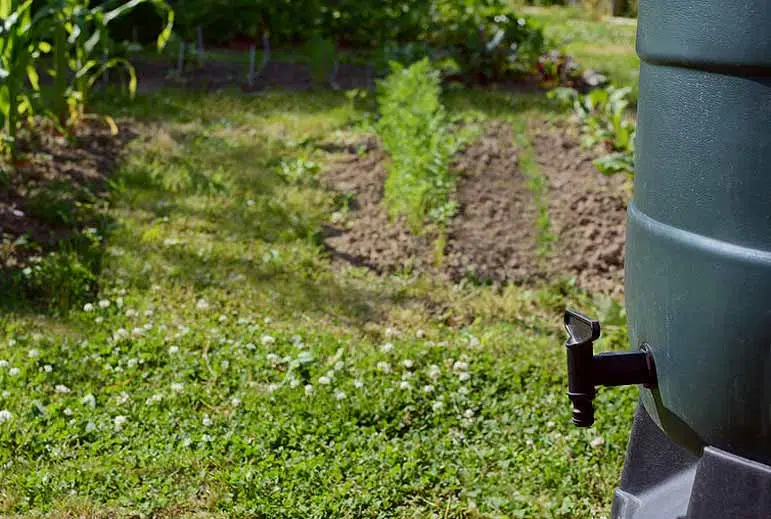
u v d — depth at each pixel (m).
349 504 3.62
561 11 18.69
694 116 2.37
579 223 6.84
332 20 12.92
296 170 7.71
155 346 4.81
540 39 11.47
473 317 5.54
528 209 7.14
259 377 4.60
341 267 6.14
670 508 2.85
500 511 3.67
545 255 6.43
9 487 3.64
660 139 2.48
